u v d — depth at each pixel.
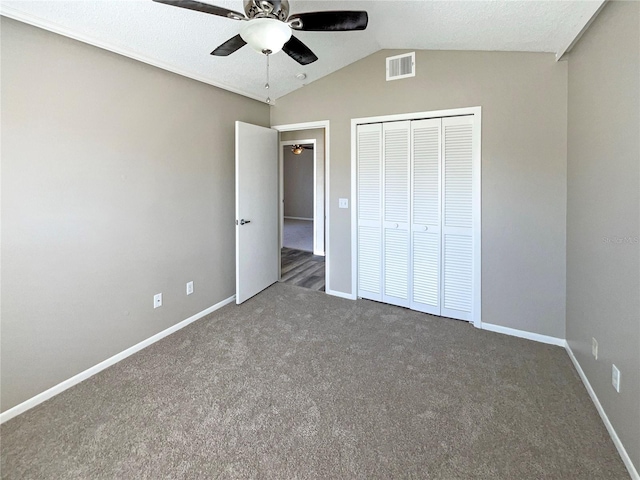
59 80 1.94
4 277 1.77
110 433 1.68
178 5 1.48
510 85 2.62
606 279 1.73
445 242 3.06
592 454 1.54
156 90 2.55
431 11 2.18
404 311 3.29
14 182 1.78
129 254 2.43
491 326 2.87
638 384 1.38
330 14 1.62
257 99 3.63
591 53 1.95
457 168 2.92
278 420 1.78
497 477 1.42
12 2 1.65
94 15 1.90
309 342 2.66
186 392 2.02
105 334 2.29
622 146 1.55
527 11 1.95
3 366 1.79
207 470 1.46
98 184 2.19
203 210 3.09
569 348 2.44
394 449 1.58
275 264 4.15
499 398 1.95
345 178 3.53
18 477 1.42
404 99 3.09
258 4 1.58
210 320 3.08
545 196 2.56
